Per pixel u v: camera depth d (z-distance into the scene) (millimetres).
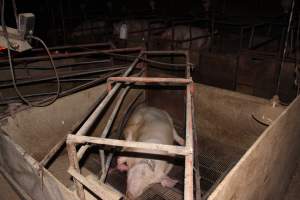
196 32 5984
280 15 5863
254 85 4047
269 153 1832
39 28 7047
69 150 1459
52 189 1546
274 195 2420
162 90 3631
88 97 3016
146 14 8117
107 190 1331
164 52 3287
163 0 8109
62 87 4023
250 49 4207
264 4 6605
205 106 3234
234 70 4160
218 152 3143
